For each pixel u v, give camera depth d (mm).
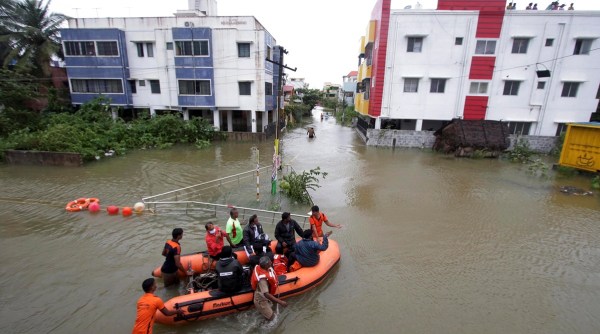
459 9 22453
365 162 18938
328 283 6828
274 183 12086
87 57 24797
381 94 23672
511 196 12914
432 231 9531
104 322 5508
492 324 5746
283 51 15492
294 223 7312
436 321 5785
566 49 21391
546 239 9148
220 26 25812
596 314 6086
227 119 28000
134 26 25734
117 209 10312
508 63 22078
